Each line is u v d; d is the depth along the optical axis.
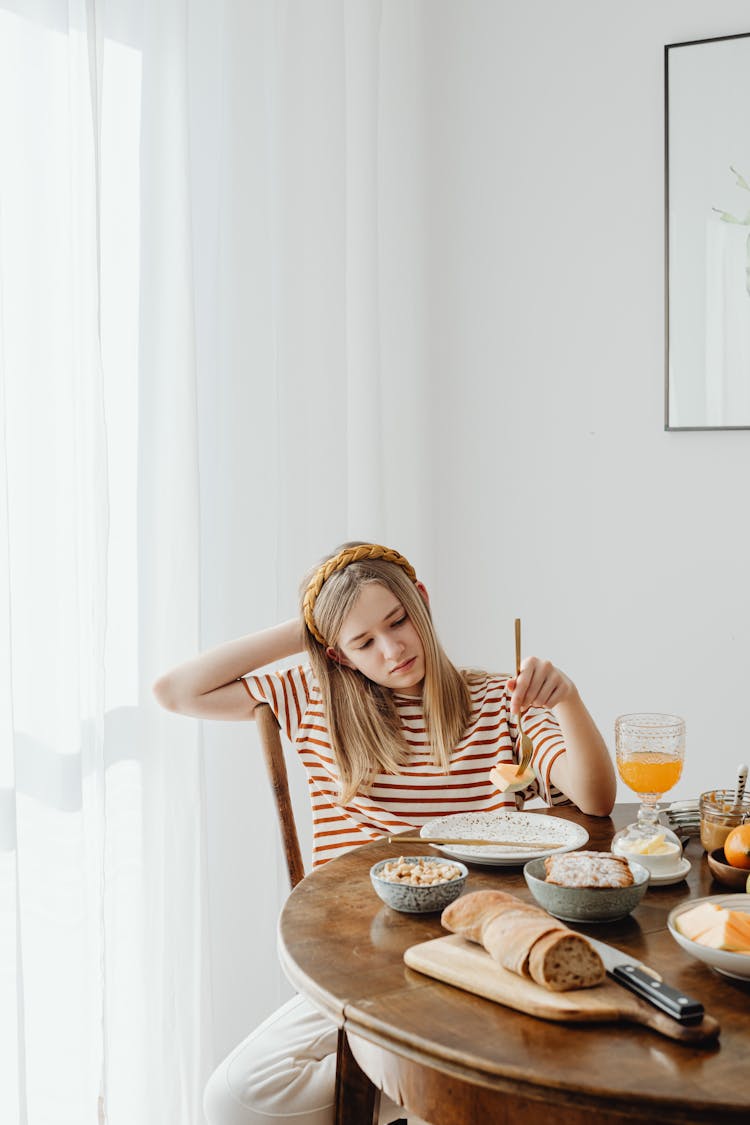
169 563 1.85
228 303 2.04
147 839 1.82
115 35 1.78
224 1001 2.06
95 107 1.68
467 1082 0.85
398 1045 0.89
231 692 1.70
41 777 1.59
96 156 1.68
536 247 2.71
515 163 2.72
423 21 2.79
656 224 2.60
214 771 2.06
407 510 2.75
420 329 2.83
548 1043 0.86
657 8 2.57
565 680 1.50
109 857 1.76
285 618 2.20
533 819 1.44
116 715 1.79
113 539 1.79
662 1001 0.89
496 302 2.76
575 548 2.71
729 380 2.53
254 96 2.06
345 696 1.66
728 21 2.51
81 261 1.68
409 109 2.74
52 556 1.61
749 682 2.56
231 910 2.07
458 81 2.77
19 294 1.58
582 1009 0.89
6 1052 1.48
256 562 2.07
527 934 0.95
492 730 1.68
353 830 1.63
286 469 2.21
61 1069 1.62
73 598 1.63
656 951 1.04
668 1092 0.79
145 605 1.82
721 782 2.60
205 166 2.01
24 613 1.58
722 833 1.28
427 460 2.84
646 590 2.64
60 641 1.62
